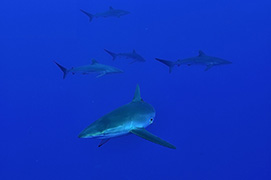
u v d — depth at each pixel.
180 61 7.47
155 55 13.18
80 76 11.30
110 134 3.21
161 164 7.37
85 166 7.69
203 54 7.64
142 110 3.78
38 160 8.12
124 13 10.62
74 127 9.12
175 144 7.70
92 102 9.98
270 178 6.71
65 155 8.12
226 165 7.14
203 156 7.41
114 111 3.57
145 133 3.34
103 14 10.51
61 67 7.13
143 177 7.13
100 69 7.50
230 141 7.70
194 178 6.91
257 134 7.85
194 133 7.97
